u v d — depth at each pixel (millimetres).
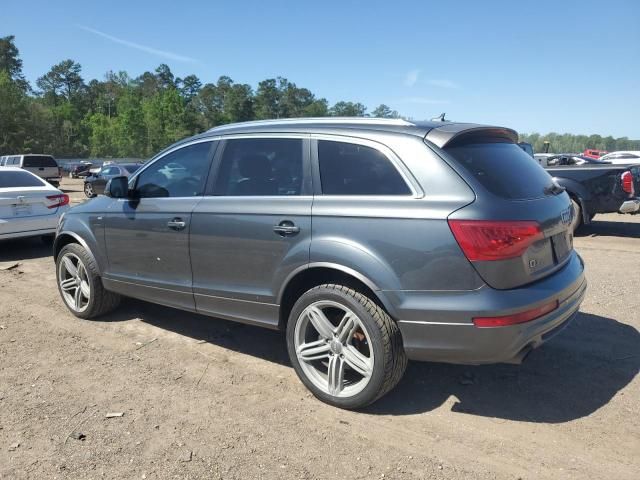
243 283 3982
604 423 3357
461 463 2969
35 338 4926
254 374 4137
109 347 4699
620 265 7480
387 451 3092
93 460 3006
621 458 2994
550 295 3230
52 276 7453
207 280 4219
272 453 3074
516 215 3137
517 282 3121
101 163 55688
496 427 3336
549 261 3422
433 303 3143
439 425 3369
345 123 3771
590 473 2867
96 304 5297
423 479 2834
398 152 3385
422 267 3160
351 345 3521
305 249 3562
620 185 9625
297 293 3877
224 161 4234
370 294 3428
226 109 133500
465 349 3125
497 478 2836
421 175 3271
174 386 3926
